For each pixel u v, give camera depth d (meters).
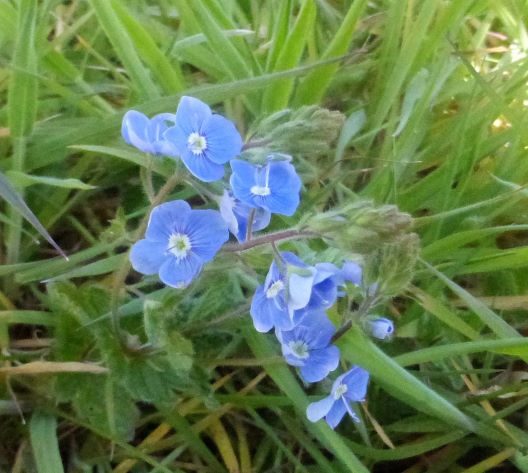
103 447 0.09
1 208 0.10
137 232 0.08
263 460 0.10
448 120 0.13
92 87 0.12
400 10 0.13
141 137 0.07
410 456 0.10
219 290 0.09
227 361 0.09
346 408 0.08
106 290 0.09
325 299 0.07
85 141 0.10
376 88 0.13
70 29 0.12
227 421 0.10
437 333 0.11
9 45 0.11
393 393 0.10
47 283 0.09
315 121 0.07
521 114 0.13
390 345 0.11
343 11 0.15
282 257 0.07
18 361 0.09
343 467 0.09
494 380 0.11
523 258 0.10
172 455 0.09
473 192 0.12
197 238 0.07
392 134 0.12
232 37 0.12
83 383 0.09
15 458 0.09
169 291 0.08
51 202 0.10
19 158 0.10
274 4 0.13
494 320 0.10
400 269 0.08
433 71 0.12
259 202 0.07
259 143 0.07
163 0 0.13
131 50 0.11
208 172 0.07
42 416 0.09
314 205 0.11
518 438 0.10
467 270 0.11
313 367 0.08
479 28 0.15
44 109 0.11
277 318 0.07
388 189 0.11
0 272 0.09
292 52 0.11
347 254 0.08
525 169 0.12
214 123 0.07
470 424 0.08
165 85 0.11
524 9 0.15
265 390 0.10
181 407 0.10
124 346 0.09
